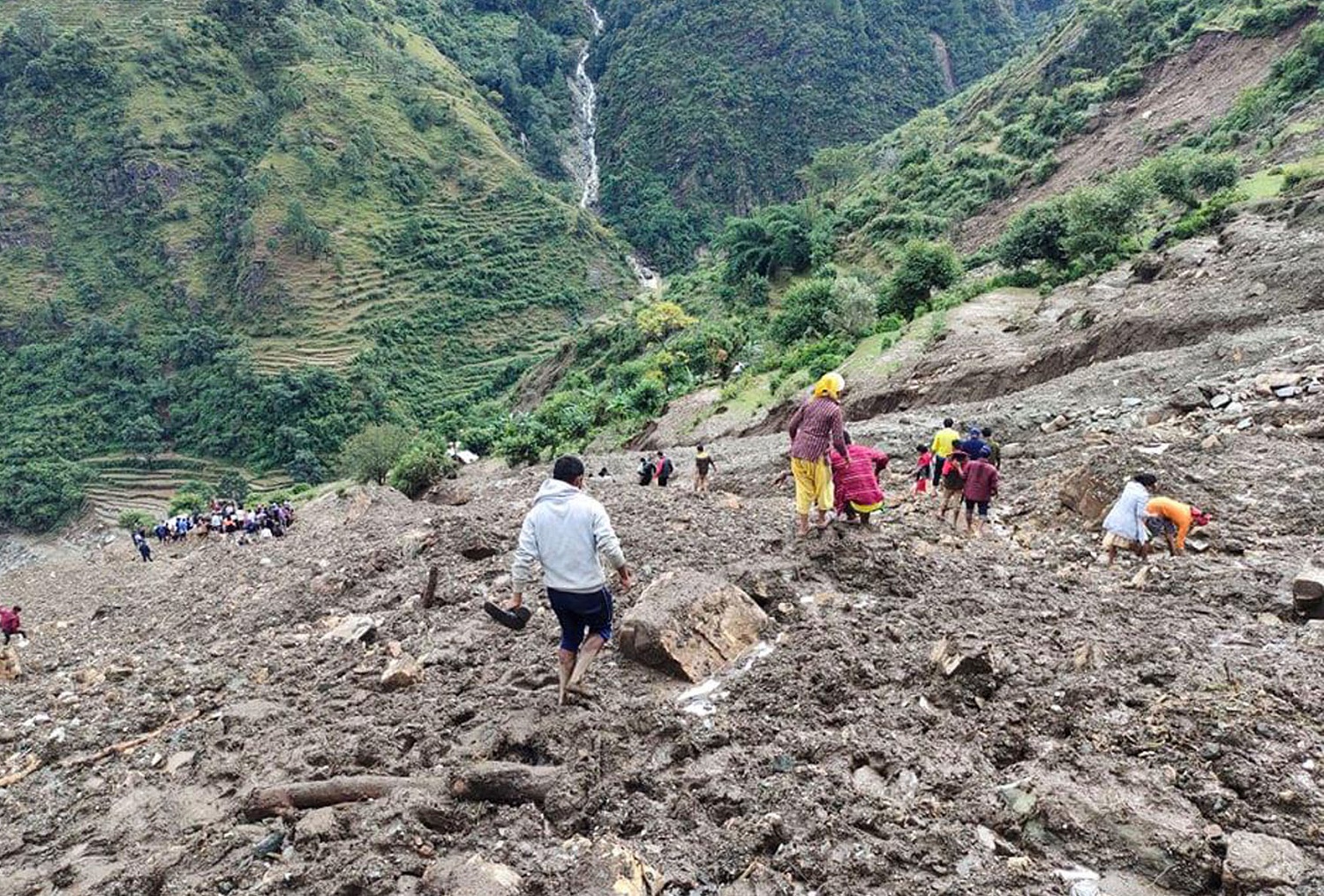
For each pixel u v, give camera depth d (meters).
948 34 187.75
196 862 4.69
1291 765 3.81
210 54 123.50
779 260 79.44
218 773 5.84
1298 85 51.09
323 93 124.19
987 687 4.96
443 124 134.00
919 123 119.12
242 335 98.31
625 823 4.32
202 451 89.69
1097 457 10.47
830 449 7.83
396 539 13.38
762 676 5.56
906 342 34.34
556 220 127.25
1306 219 23.03
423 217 117.75
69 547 77.25
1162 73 71.06
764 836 4.00
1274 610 6.20
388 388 96.44
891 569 7.12
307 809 5.02
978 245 65.94
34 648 15.27
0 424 92.31
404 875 4.12
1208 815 3.68
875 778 4.38
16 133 112.50
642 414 46.25
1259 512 8.91
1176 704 4.39
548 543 5.22
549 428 49.09
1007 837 3.80
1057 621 6.14
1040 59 97.00
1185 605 6.51
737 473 23.72
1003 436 17.66
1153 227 38.28
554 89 182.88
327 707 6.59
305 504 47.47
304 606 11.05
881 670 5.46
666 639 5.81
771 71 175.62
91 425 91.94
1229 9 70.69
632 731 5.16
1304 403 12.06
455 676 6.61
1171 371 17.28
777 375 40.78
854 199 92.88
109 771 6.53
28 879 5.12
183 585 20.56
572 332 108.25
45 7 124.25
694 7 186.62
